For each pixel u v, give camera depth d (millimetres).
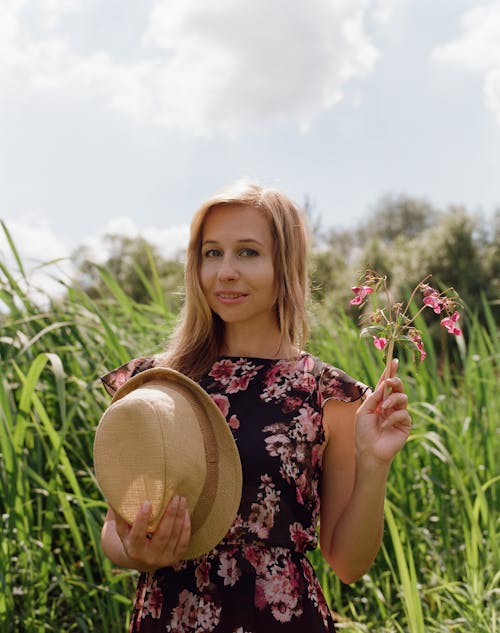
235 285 1868
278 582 1671
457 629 2896
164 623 1685
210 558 1688
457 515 3570
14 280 3475
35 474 2812
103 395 3361
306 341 2010
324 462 1864
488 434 3732
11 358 3273
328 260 18609
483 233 21766
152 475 1560
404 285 4141
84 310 3650
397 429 1704
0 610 2641
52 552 3160
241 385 1841
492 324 4285
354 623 2949
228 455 1662
